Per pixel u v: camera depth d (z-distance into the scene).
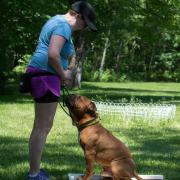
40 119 5.92
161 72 53.75
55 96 5.85
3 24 21.12
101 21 24.28
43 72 5.82
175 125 13.65
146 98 24.30
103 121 13.62
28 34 22.36
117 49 51.84
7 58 22.47
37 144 5.91
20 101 19.56
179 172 7.34
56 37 5.71
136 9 25.19
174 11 26.58
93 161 5.53
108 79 46.59
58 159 8.02
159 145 10.09
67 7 21.48
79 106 5.53
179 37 48.59
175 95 27.83
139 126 13.23
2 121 13.31
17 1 21.12
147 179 6.14
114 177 5.44
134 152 9.07
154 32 26.64
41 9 21.05
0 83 23.02
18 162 7.63
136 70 54.22
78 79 30.14
